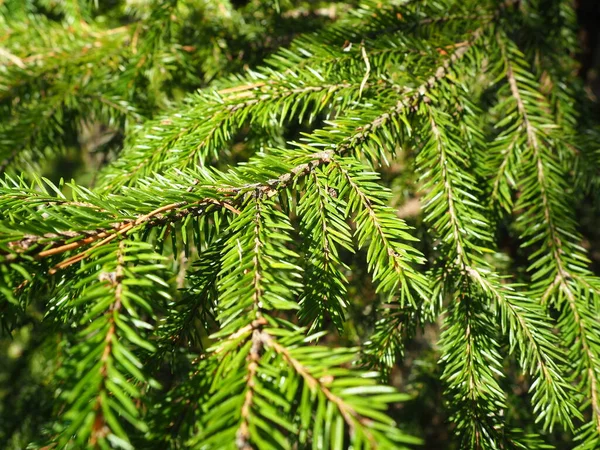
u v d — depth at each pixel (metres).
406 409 0.42
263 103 0.26
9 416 0.41
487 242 0.27
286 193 0.21
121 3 0.42
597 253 0.47
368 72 0.25
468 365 0.22
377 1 0.32
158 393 0.33
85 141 0.69
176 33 0.36
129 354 0.16
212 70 0.36
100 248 0.18
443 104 0.27
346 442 0.18
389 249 0.21
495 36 0.30
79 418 0.14
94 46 0.37
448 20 0.30
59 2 0.43
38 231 0.18
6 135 0.33
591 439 0.22
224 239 0.21
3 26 0.37
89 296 0.17
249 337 0.17
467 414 0.22
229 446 0.15
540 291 0.26
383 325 0.26
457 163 0.27
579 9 0.43
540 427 0.32
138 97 0.36
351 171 0.22
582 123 0.35
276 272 0.19
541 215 0.27
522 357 0.23
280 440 0.15
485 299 0.24
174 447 0.17
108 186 0.26
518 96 0.29
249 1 0.41
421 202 0.24
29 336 0.46
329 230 0.21
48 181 0.20
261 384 0.16
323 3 0.41
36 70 0.35
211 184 0.21
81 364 0.15
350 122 0.24
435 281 0.24
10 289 0.17
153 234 0.31
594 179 0.29
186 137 0.26
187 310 0.21
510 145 0.29
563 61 0.36
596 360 0.23
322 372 0.16
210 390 0.16
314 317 0.21
